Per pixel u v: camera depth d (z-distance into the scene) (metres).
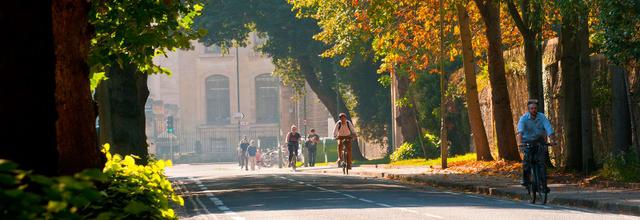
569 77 61.66
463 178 64.50
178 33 42.03
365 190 56.00
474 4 79.12
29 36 12.08
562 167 62.72
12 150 11.98
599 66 64.62
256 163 141.75
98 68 41.22
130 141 61.28
